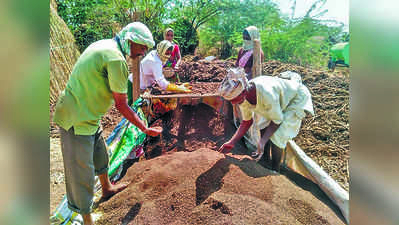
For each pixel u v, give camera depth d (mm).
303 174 2918
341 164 3066
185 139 3324
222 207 2217
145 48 2299
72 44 3996
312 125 3643
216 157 2736
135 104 3316
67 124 2135
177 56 4098
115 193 2625
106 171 2523
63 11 4008
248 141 3213
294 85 2762
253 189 2406
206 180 2465
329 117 3703
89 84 2094
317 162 3141
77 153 2176
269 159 2969
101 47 2084
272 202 2324
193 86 3861
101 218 2365
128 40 2193
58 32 3807
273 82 2662
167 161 2848
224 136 3318
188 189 2396
